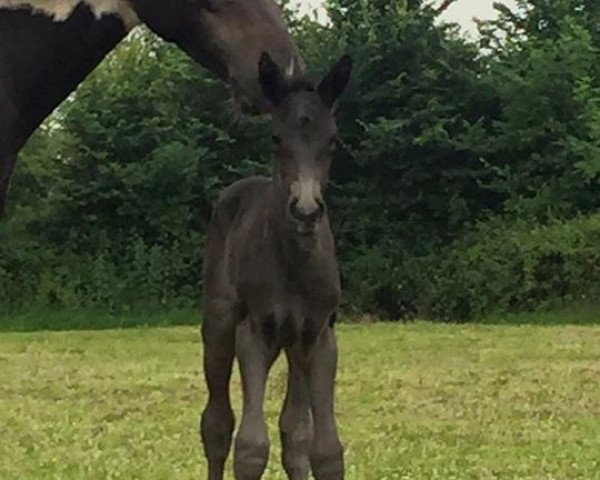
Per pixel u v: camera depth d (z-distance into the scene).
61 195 26.09
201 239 26.16
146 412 10.98
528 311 24.52
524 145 25.92
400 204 26.39
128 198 26.05
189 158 25.81
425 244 26.27
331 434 5.68
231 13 5.25
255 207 5.96
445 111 26.25
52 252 26.19
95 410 11.16
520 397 11.76
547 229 24.84
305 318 5.69
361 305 25.97
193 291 25.94
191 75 26.34
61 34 5.31
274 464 8.22
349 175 26.70
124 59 26.77
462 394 12.02
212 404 6.50
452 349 16.86
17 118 5.38
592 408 11.01
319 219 5.27
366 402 11.52
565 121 25.94
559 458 8.41
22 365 15.40
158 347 18.06
